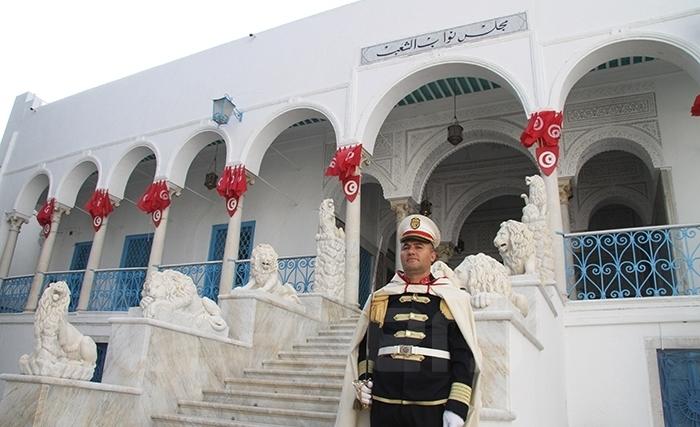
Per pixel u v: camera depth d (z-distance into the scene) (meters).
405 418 2.29
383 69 8.77
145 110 11.72
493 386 3.47
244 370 5.60
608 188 10.34
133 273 10.59
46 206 12.13
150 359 4.59
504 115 9.52
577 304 6.39
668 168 8.17
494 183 11.23
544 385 4.82
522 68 7.61
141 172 13.71
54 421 3.90
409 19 8.91
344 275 8.08
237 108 10.25
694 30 6.77
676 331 5.89
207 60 11.23
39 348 4.25
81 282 11.37
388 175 10.16
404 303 2.52
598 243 6.67
